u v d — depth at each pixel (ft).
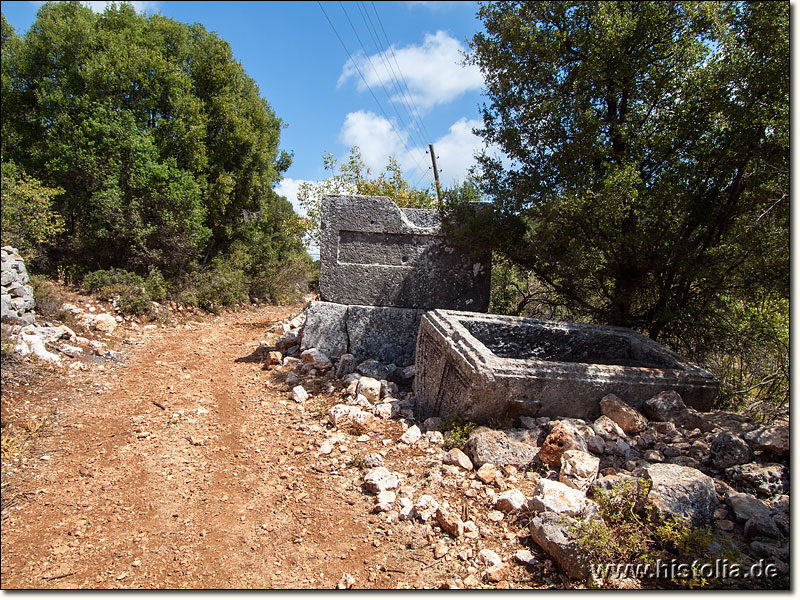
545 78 21.22
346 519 11.53
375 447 14.98
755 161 17.95
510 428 14.48
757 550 9.39
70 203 38.83
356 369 21.49
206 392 20.26
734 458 12.19
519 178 21.62
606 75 20.18
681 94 19.58
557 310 27.94
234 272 46.50
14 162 40.16
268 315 44.06
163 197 38.86
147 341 27.96
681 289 21.24
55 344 22.75
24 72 42.22
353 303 23.80
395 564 9.95
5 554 10.41
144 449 15.05
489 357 14.78
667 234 19.80
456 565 9.80
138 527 11.35
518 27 21.07
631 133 19.95
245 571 9.86
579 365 14.90
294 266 59.11
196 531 11.21
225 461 14.55
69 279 34.86
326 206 23.77
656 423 14.08
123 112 39.14
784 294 18.45
